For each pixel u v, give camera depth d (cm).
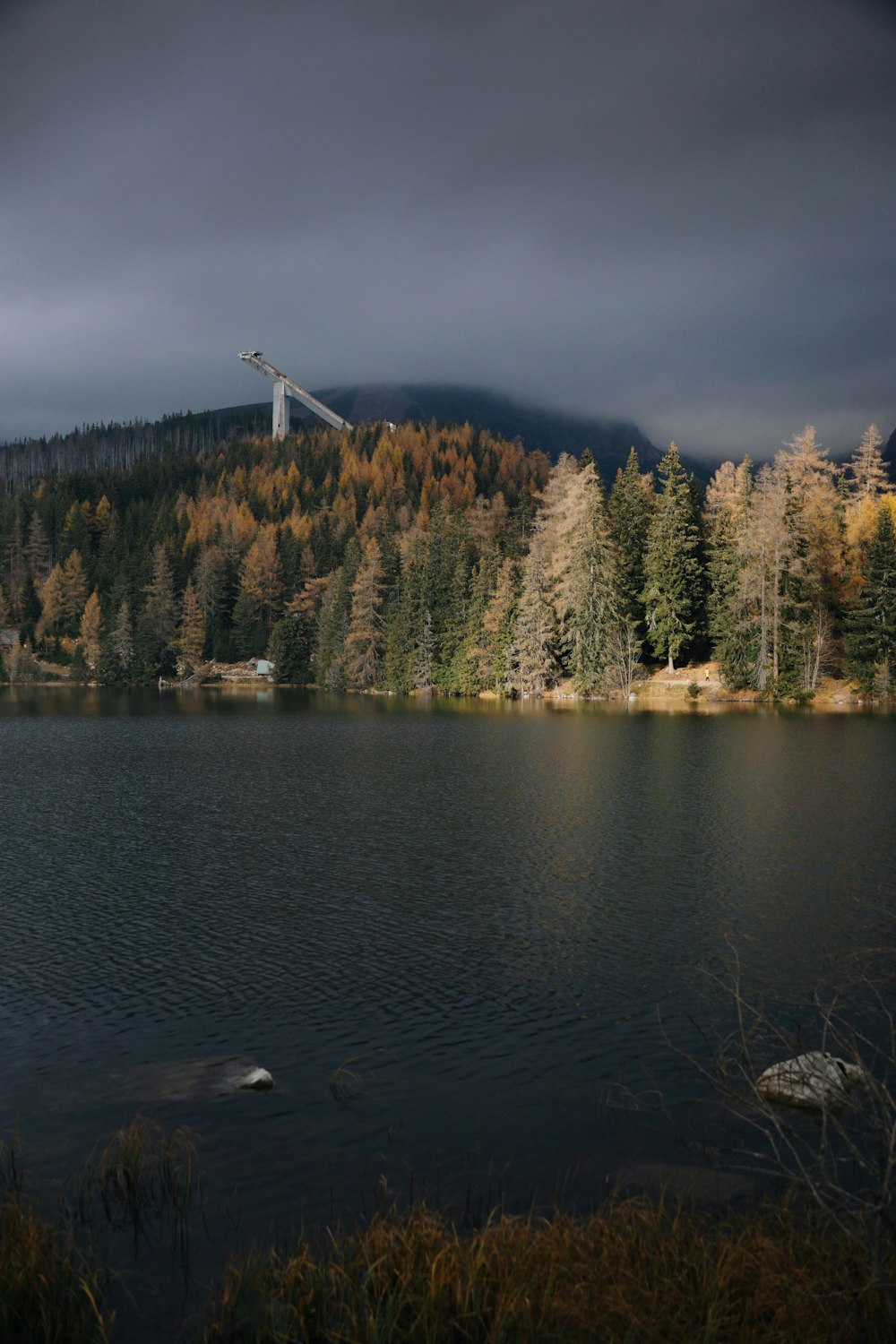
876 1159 923
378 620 12006
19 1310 750
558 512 9081
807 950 1720
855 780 3716
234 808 3189
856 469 9925
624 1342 684
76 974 1620
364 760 4522
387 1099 1152
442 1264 761
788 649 8019
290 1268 771
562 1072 1235
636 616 9162
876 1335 679
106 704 9369
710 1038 1341
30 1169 983
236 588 16338
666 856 2464
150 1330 739
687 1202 909
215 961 1688
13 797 3428
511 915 1953
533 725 6322
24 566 18650
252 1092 1172
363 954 1719
